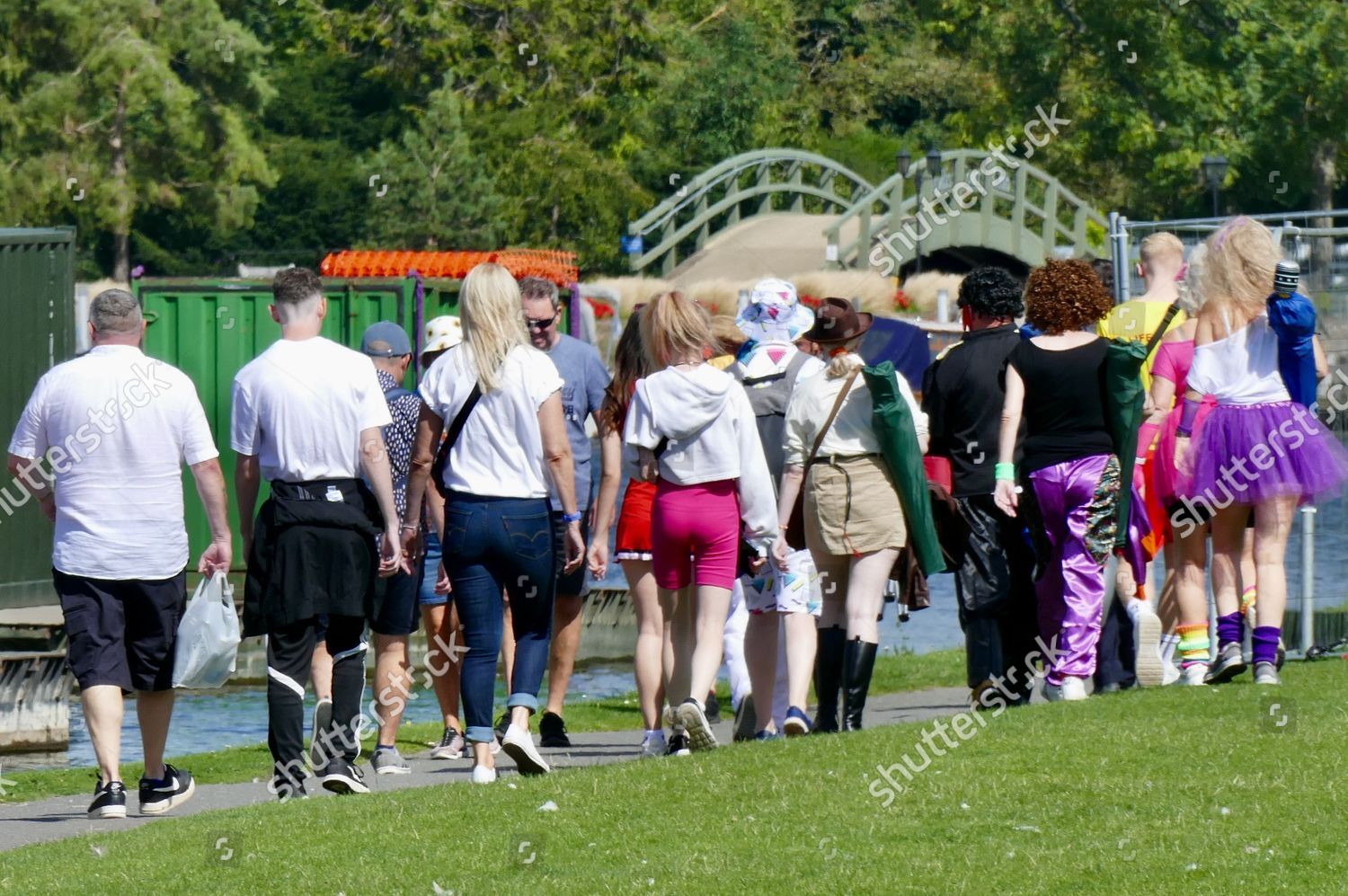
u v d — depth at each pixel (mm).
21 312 35438
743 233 139625
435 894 15398
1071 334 22672
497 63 145000
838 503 22188
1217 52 144750
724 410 21469
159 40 152250
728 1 169625
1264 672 22844
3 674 28750
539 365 20672
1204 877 14719
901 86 183750
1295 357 22484
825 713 22766
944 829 16594
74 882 16641
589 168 137875
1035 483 22641
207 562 20875
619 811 17906
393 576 22953
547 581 20812
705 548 21688
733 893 14977
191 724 31125
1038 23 145375
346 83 172000
